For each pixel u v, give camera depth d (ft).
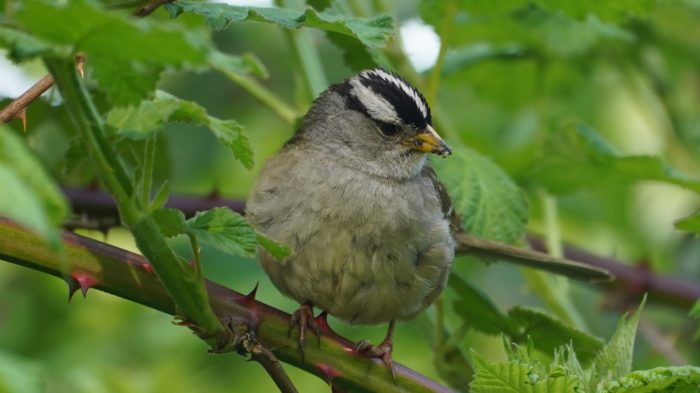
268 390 38.88
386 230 27.32
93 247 18.90
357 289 27.50
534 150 39.73
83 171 29.86
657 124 40.98
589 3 29.60
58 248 11.34
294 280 27.66
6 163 11.68
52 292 39.09
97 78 14.46
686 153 40.75
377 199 27.76
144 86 14.57
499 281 43.11
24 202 10.96
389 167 29.50
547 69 38.47
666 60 41.01
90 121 15.35
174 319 18.66
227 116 43.45
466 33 36.76
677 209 45.85
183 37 13.33
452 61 37.17
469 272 42.73
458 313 27.43
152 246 16.92
